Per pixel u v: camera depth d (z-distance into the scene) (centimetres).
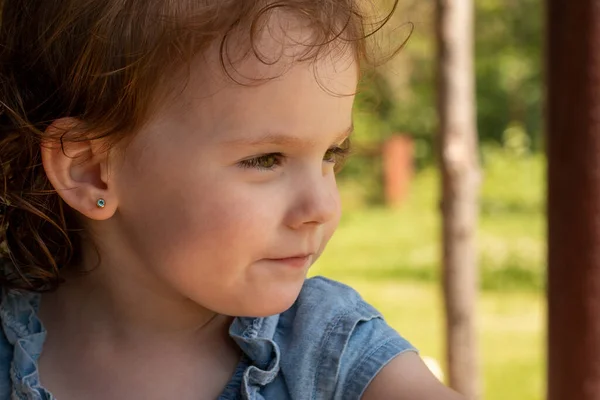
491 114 1645
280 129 116
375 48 146
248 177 118
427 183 1413
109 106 121
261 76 115
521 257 907
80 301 135
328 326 127
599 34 184
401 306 752
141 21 119
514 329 683
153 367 129
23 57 131
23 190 134
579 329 189
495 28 1634
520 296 790
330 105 119
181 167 118
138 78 118
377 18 141
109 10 121
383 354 124
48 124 127
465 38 381
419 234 1094
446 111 384
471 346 392
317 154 120
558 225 191
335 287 134
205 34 115
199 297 121
